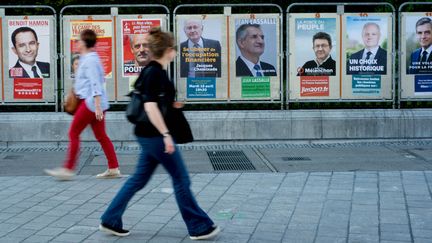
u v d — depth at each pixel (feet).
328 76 39.09
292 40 38.81
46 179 28.25
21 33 38.63
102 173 29.19
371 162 32.07
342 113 39.04
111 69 38.68
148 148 18.13
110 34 38.58
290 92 39.14
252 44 38.68
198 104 41.06
